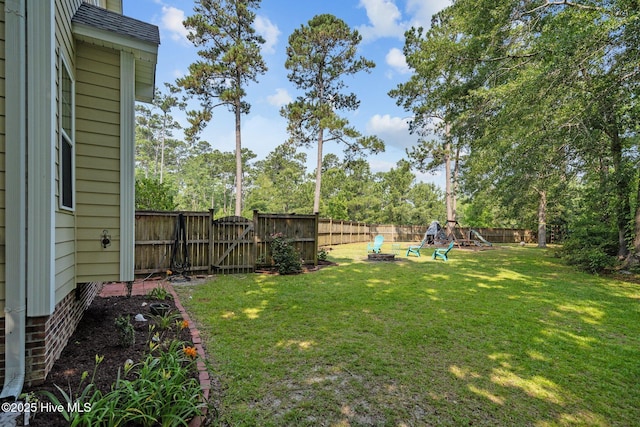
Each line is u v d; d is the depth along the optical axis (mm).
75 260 3018
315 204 18531
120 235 3248
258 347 3273
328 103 18359
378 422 2137
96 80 3152
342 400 2377
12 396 1980
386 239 21359
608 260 8312
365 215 31531
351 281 6820
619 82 6691
